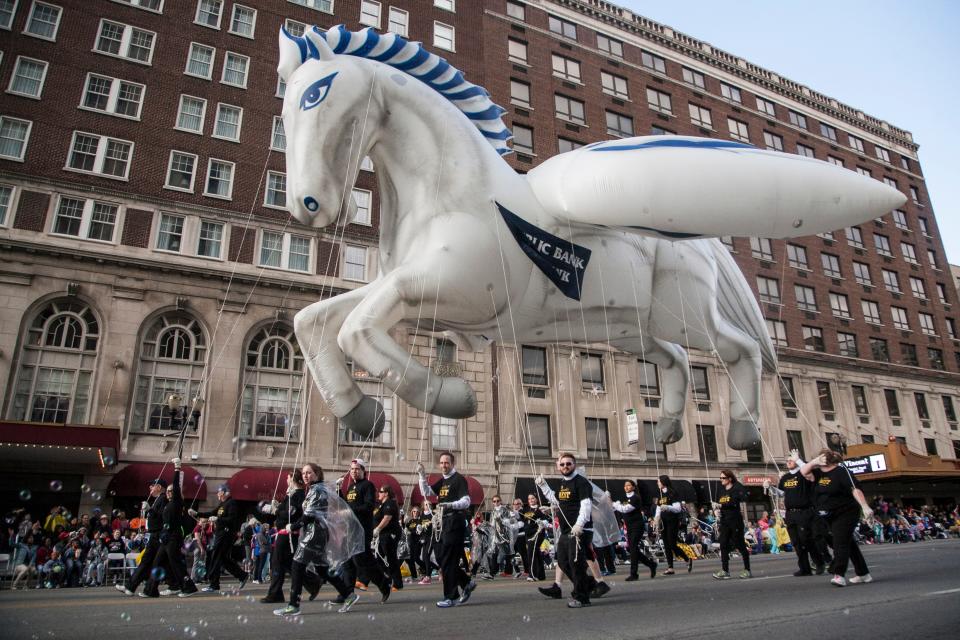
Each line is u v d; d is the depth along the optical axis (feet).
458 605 20.33
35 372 62.85
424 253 20.06
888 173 150.92
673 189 19.19
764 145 131.54
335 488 22.56
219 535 29.84
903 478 101.14
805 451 106.52
